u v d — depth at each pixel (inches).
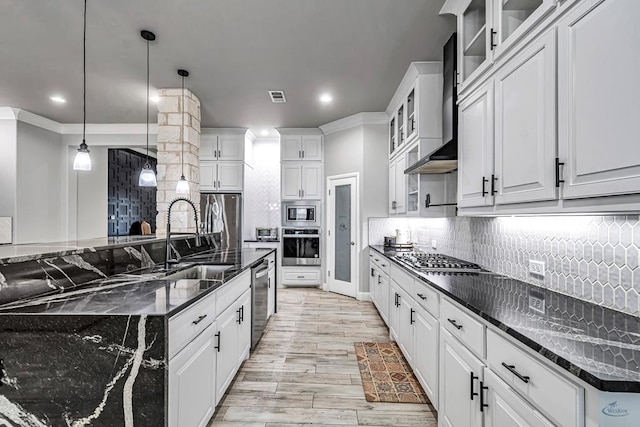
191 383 65.6
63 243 92.7
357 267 201.9
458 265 106.7
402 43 116.7
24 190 197.6
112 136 227.0
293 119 206.5
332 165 219.9
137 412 54.1
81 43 116.2
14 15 99.7
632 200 39.5
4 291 58.5
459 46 90.3
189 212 152.8
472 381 59.4
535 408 43.4
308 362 116.6
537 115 55.4
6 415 54.4
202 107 183.5
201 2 94.3
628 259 54.1
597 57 43.3
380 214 198.1
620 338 43.9
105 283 77.4
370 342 134.9
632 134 38.5
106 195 253.1
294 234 228.4
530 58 57.4
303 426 81.7
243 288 108.7
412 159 151.4
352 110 190.2
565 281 67.9
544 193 53.5
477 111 77.5
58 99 172.6
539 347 41.6
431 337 83.1
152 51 122.0
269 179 256.5
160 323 54.3
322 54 124.6
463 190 85.6
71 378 54.2
